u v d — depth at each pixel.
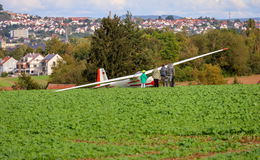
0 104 53.22
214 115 37.22
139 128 33.50
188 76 140.38
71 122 37.56
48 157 24.19
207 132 30.00
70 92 64.44
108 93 58.94
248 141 26.88
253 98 45.91
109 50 126.00
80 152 25.36
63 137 31.64
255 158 21.09
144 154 24.77
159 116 38.50
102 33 130.50
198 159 22.00
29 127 36.66
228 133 29.47
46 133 33.84
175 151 24.53
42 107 48.66
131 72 129.00
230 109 39.66
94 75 127.44
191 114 38.53
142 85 66.69
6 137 32.12
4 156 24.94
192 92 53.91
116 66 125.50
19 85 121.38
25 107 49.38
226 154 22.78
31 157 24.30
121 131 32.75
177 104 44.53
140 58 138.62
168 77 64.00
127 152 25.09
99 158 24.16
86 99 53.62
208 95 50.16
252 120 33.69
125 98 52.09
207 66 130.88
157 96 51.56
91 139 30.23
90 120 38.12
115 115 40.41
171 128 32.38
